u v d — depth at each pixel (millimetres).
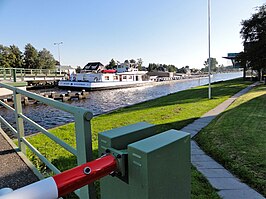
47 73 35031
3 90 14859
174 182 832
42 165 3234
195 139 4773
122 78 32906
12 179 1966
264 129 5016
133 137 947
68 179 703
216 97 13055
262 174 2898
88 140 1075
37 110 14742
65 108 1208
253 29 23375
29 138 5090
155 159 747
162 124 6363
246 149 3781
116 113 9312
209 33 13086
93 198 1142
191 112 8281
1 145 2805
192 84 43531
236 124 5613
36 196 630
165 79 51375
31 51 56750
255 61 22000
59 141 1487
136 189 773
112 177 887
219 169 3195
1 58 49812
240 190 2590
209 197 2434
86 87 27750
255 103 9172
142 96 23188
